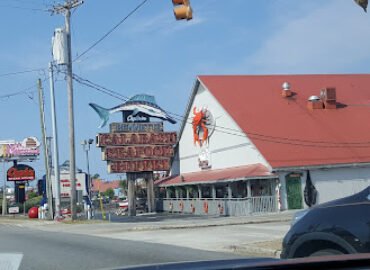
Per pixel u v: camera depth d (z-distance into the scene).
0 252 15.17
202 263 3.71
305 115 40.09
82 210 42.47
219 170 40.84
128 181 45.50
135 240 18.88
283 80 44.72
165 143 45.88
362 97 43.75
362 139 38.19
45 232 25.50
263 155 35.25
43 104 41.34
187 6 13.36
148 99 46.19
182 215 40.09
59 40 34.06
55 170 37.78
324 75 46.34
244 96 41.53
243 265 3.63
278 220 26.05
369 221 6.58
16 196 62.38
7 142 71.00
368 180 36.94
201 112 43.19
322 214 7.02
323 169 35.44
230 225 24.25
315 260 3.84
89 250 15.38
